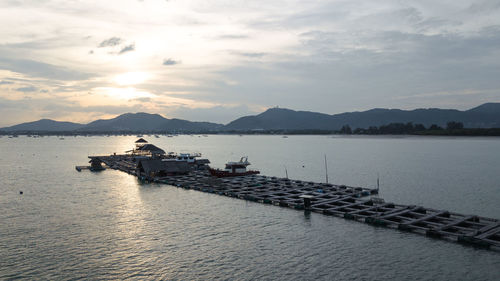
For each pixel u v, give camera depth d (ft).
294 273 94.94
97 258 104.06
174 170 266.98
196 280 90.63
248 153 580.30
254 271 95.96
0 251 108.68
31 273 93.81
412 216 144.25
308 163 400.67
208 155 534.37
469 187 224.12
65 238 121.19
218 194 200.03
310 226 135.85
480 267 97.60
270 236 124.47
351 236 123.65
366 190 203.92
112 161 390.42
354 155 504.43
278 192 193.88
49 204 172.65
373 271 96.07
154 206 169.37
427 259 103.40
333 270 96.73
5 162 397.19
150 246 114.21
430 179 261.44
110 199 185.88
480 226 128.26
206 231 130.00
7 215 150.61
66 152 596.29
